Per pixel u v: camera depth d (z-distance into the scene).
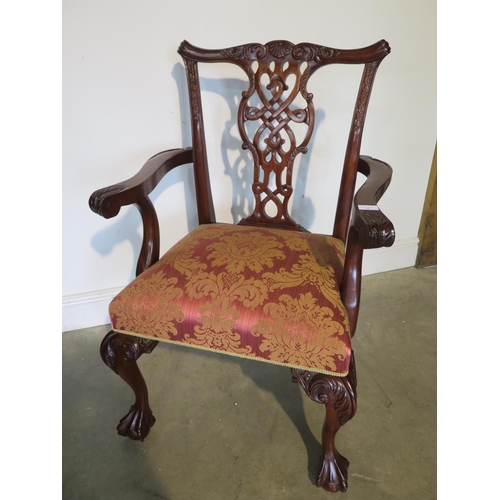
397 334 1.23
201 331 0.65
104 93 1.00
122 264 1.25
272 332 0.61
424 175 1.43
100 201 0.65
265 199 0.96
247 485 0.79
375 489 0.78
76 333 1.26
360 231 0.55
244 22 1.00
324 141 1.21
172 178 1.15
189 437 0.90
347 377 0.63
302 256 0.75
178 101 1.05
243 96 0.88
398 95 1.24
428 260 1.60
